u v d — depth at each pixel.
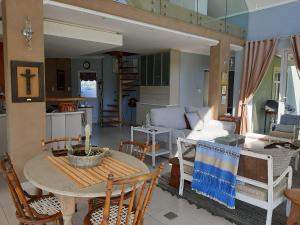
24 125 3.35
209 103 6.78
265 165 2.34
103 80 9.63
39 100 3.44
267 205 2.36
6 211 2.76
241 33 7.01
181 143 3.07
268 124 6.95
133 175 1.85
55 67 9.52
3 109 5.26
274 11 6.43
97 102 9.85
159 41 6.29
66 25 4.58
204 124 5.75
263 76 6.63
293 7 6.09
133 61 9.19
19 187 1.69
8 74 3.24
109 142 6.19
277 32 6.42
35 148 3.46
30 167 1.97
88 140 2.10
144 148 2.49
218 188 2.61
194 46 7.08
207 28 6.04
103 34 5.09
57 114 4.80
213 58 6.62
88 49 6.25
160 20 5.00
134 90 9.45
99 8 4.08
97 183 1.69
